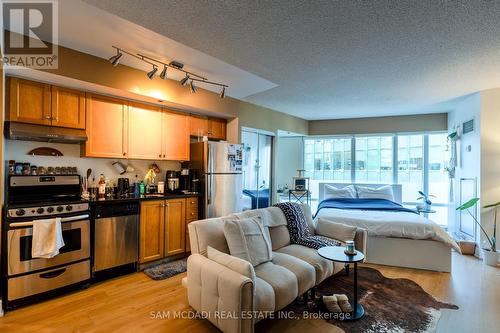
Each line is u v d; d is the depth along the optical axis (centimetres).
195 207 386
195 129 422
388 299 263
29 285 240
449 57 270
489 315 236
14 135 253
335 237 327
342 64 292
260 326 217
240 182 433
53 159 305
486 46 244
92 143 309
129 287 283
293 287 215
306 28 214
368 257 366
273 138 566
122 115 334
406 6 182
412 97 429
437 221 554
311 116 610
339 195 554
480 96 390
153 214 336
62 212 259
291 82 358
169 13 195
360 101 462
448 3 178
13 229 231
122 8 189
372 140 613
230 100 442
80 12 202
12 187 265
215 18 201
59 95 284
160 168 406
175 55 279
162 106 376
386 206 449
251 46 248
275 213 314
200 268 211
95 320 221
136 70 318
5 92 251
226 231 236
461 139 456
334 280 308
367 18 198
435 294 275
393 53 261
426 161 566
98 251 288
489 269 346
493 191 382
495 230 380
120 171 362
